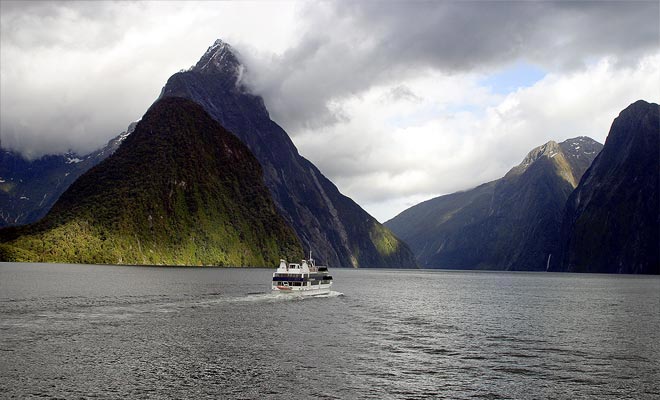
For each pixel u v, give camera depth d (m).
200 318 94.75
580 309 131.75
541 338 84.19
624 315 118.12
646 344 79.62
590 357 69.81
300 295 142.50
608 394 53.53
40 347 67.50
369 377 57.69
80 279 177.00
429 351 71.56
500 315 115.31
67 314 95.06
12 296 119.44
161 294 134.50
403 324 96.38
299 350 69.88
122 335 76.56
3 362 59.88
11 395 49.00
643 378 59.31
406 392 52.88
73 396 49.09
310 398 50.28
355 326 91.50
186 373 57.34
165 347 69.50
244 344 72.62
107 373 56.47
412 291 195.38
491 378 58.41
